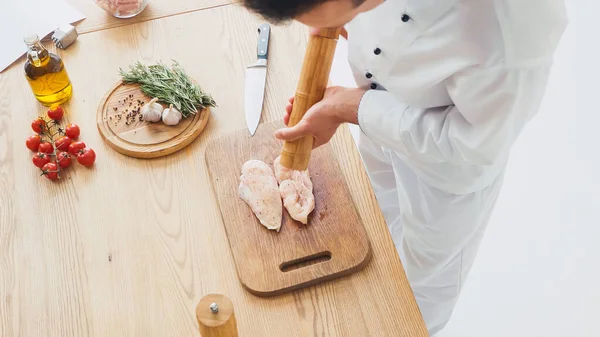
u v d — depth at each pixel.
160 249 1.24
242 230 1.25
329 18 0.94
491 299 2.24
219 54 1.57
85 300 1.18
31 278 1.21
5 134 1.43
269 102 1.46
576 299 2.22
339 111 1.28
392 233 1.86
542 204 2.43
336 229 1.24
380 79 1.28
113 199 1.32
